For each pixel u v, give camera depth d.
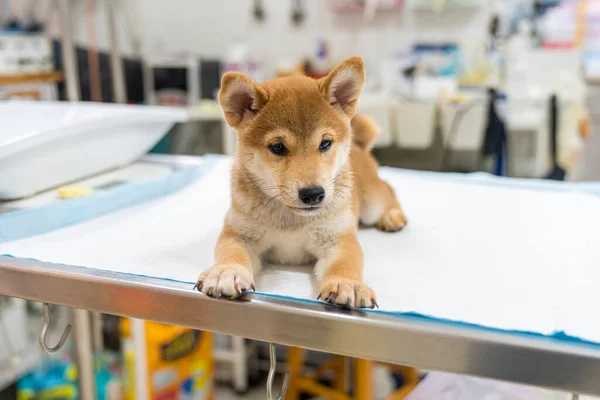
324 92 0.87
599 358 0.57
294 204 0.80
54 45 2.23
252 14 2.79
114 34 1.72
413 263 0.87
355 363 1.61
